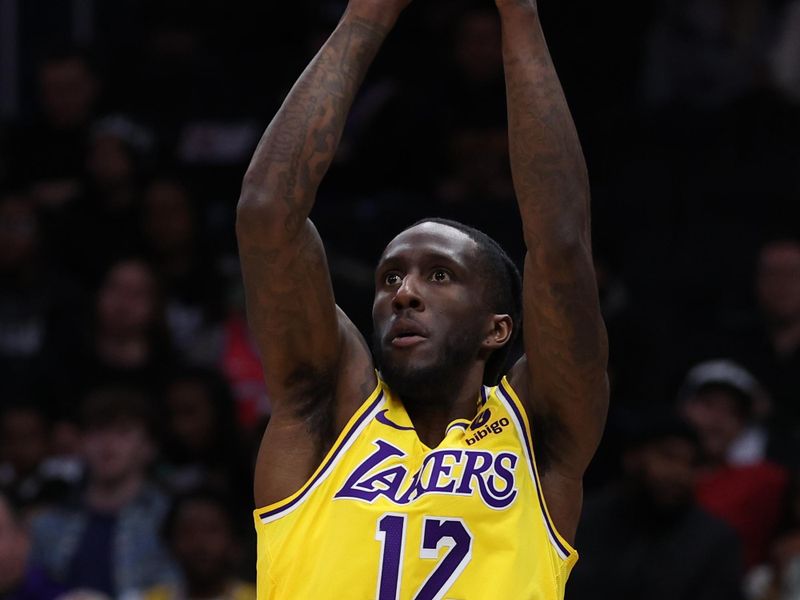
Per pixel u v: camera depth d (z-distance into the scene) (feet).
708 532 47.37
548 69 24.61
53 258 66.85
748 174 69.05
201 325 62.28
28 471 56.95
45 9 82.17
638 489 48.06
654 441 47.57
